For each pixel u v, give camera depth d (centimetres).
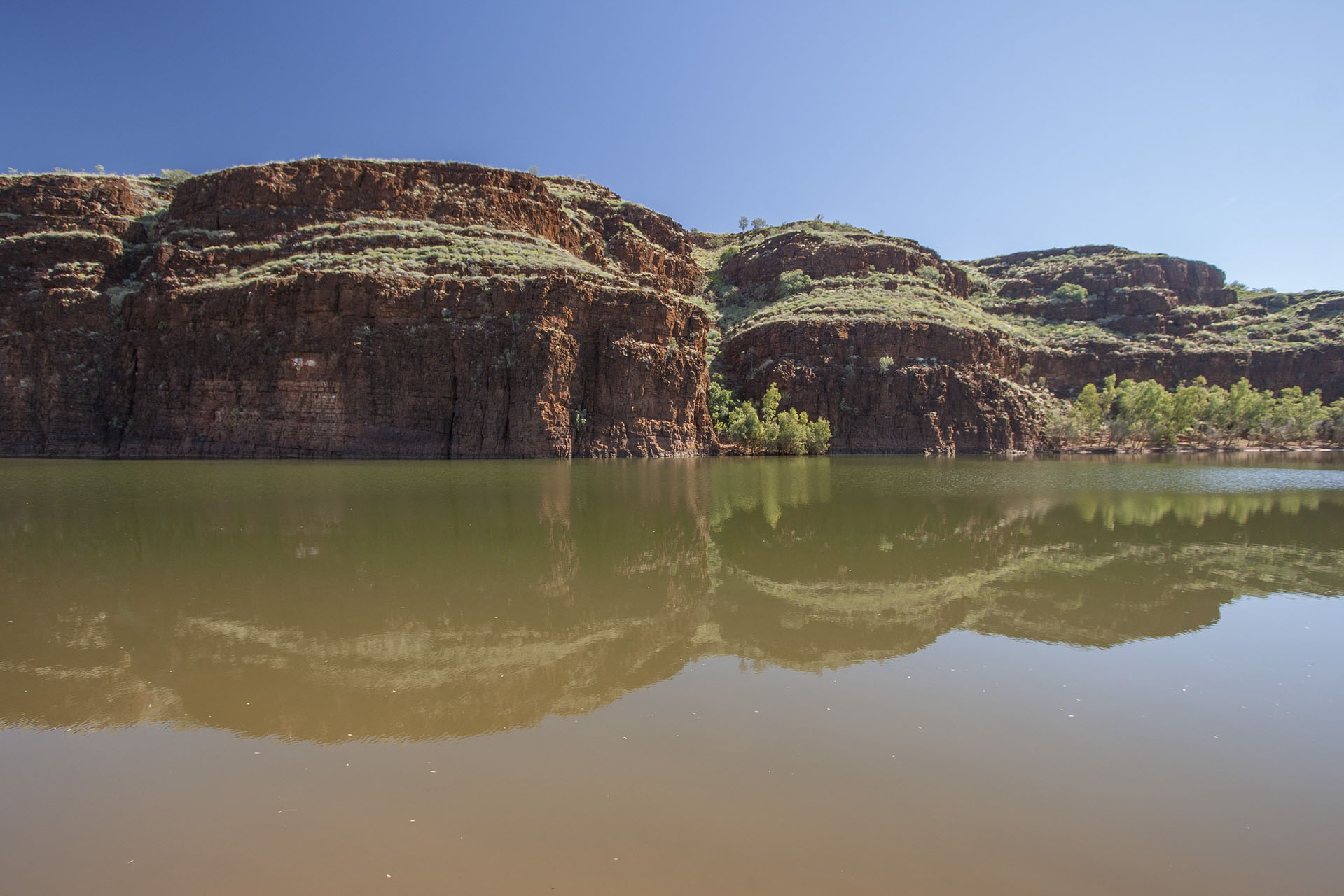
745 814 670
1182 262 13712
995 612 1401
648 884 564
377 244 6869
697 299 11981
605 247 10481
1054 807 687
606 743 816
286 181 7144
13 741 827
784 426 8069
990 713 907
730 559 1906
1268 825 662
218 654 1122
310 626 1273
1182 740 834
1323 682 1023
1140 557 1972
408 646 1168
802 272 11788
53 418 6084
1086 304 13012
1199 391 10444
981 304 13350
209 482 3741
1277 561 1923
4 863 599
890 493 3606
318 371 5978
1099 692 981
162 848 619
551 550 1977
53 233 6594
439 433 6134
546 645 1178
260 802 692
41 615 1326
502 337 6319
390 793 707
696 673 1049
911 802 692
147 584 1554
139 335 6244
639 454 6912
